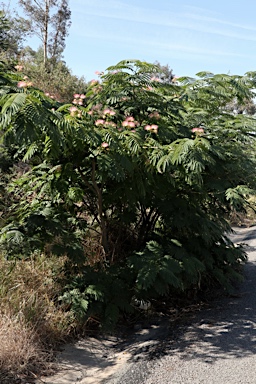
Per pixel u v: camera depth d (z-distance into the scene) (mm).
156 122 4836
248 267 7102
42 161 5242
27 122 3139
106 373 3527
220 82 5207
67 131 3611
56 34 25312
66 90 11281
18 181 5012
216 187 4707
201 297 5527
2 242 4141
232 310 4996
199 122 5109
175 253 4664
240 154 4914
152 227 5422
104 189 4891
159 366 3555
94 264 4992
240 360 3602
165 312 5016
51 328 4008
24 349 3486
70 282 4578
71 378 3418
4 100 3285
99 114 4680
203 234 4863
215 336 4195
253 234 10000
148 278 4258
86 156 4336
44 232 4391
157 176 4719
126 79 4746
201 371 3416
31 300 4172
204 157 4055
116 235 5520
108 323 4152
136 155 4297
